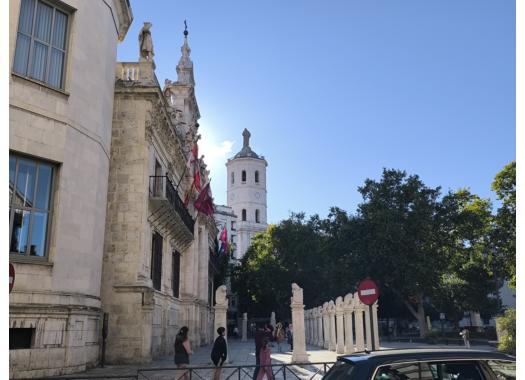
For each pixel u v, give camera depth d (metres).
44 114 14.21
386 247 41.06
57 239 13.98
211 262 47.34
